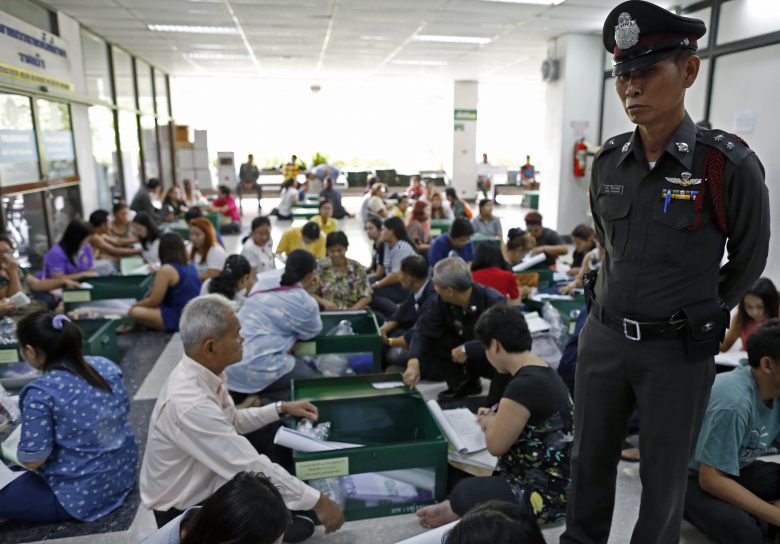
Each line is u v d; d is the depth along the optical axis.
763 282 2.69
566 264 5.55
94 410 1.99
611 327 1.26
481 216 6.58
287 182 11.40
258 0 5.80
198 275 4.40
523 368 1.86
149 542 1.06
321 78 13.49
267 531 0.93
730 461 1.73
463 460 2.04
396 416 2.34
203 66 11.14
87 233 4.54
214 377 1.79
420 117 18.67
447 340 2.94
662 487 1.24
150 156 10.41
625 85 1.12
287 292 2.83
